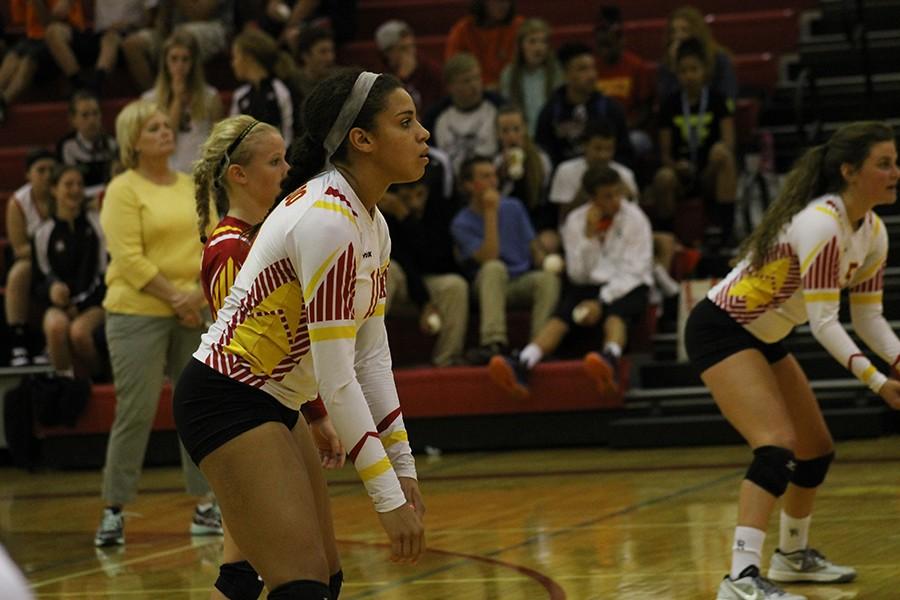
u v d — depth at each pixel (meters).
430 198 22.45
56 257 22.39
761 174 24.19
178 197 15.74
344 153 7.66
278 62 22.59
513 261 22.22
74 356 22.30
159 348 15.44
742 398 11.00
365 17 30.25
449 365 21.92
